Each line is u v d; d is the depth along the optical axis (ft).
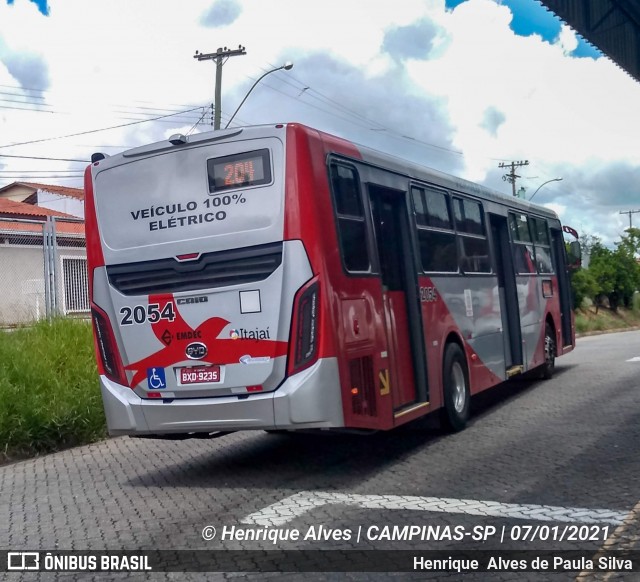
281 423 24.72
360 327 26.35
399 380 29.07
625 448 28.58
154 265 26.63
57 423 35.12
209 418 25.72
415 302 30.68
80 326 46.14
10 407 34.78
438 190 34.63
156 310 26.58
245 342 25.20
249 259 25.18
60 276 63.93
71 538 21.02
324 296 24.48
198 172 26.05
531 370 50.57
